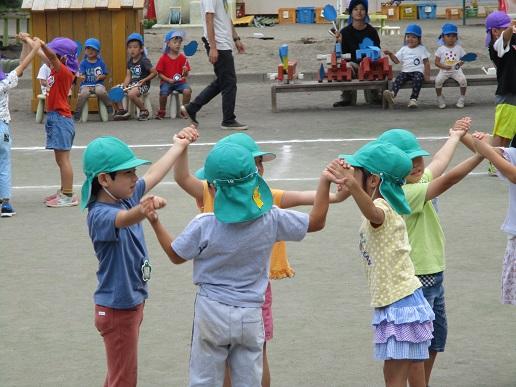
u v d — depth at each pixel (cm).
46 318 973
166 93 2286
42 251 1218
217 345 642
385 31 3450
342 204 1452
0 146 1384
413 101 2333
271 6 4453
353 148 1834
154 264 1152
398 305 679
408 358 676
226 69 2072
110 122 2259
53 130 1453
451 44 2320
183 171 741
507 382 796
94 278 1102
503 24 1552
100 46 2334
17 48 3425
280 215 648
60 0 2341
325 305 994
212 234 636
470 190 1512
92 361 860
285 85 2334
